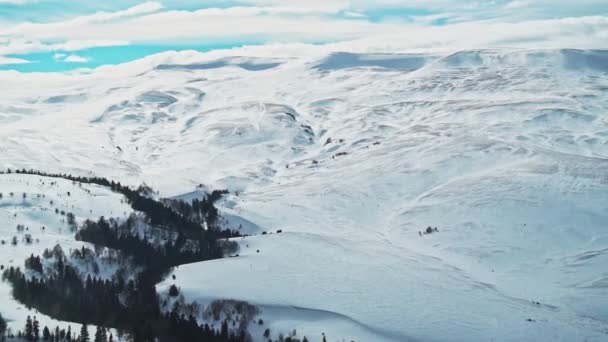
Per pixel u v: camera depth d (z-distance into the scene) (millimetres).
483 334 184625
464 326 188750
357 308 196375
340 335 179250
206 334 172500
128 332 169000
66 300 182250
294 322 188125
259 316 190750
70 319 175125
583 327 195125
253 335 180750
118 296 195125
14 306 173750
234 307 192375
